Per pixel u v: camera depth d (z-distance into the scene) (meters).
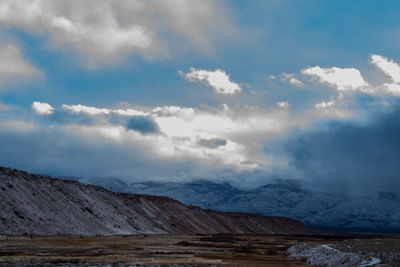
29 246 88.94
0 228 104.56
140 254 91.88
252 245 147.25
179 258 87.44
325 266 83.50
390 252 84.31
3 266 59.25
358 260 76.56
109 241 121.25
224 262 82.94
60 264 64.69
